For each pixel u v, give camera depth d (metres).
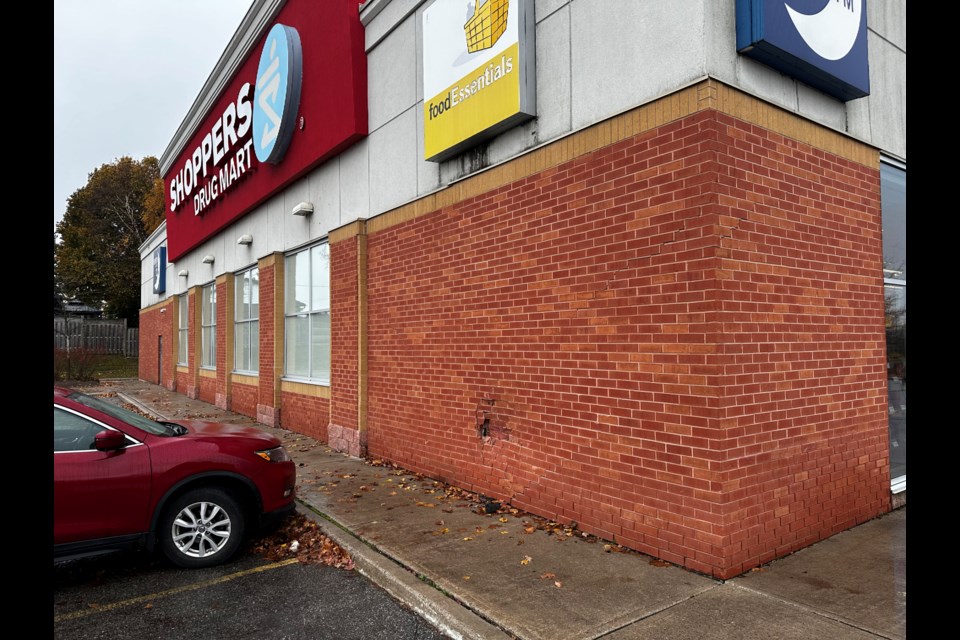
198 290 19.02
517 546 5.08
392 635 3.82
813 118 5.21
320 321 11.05
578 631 3.62
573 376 5.55
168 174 22.39
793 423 4.93
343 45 9.41
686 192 4.55
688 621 3.72
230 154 14.66
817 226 5.23
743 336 4.52
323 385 10.61
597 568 4.58
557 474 5.72
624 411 5.04
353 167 9.62
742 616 3.77
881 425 5.89
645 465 4.86
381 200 8.81
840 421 5.41
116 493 4.53
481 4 6.50
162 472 4.73
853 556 4.77
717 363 4.34
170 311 23.30
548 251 5.84
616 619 3.77
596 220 5.31
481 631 3.66
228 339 15.70
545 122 5.95
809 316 5.12
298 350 12.05
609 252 5.18
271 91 11.62
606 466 5.20
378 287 8.88
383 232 8.75
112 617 4.06
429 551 5.00
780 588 4.16
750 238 4.62
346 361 9.60
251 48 13.09
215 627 3.92
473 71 6.60
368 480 7.56
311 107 10.58
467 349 6.98
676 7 4.66
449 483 7.26
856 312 5.62
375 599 4.35
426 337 7.74
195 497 4.91
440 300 7.47
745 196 4.60
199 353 19.06
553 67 5.87
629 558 4.78
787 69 5.00
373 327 8.99
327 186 10.47
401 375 8.28
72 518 4.35
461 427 7.07
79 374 26.25
